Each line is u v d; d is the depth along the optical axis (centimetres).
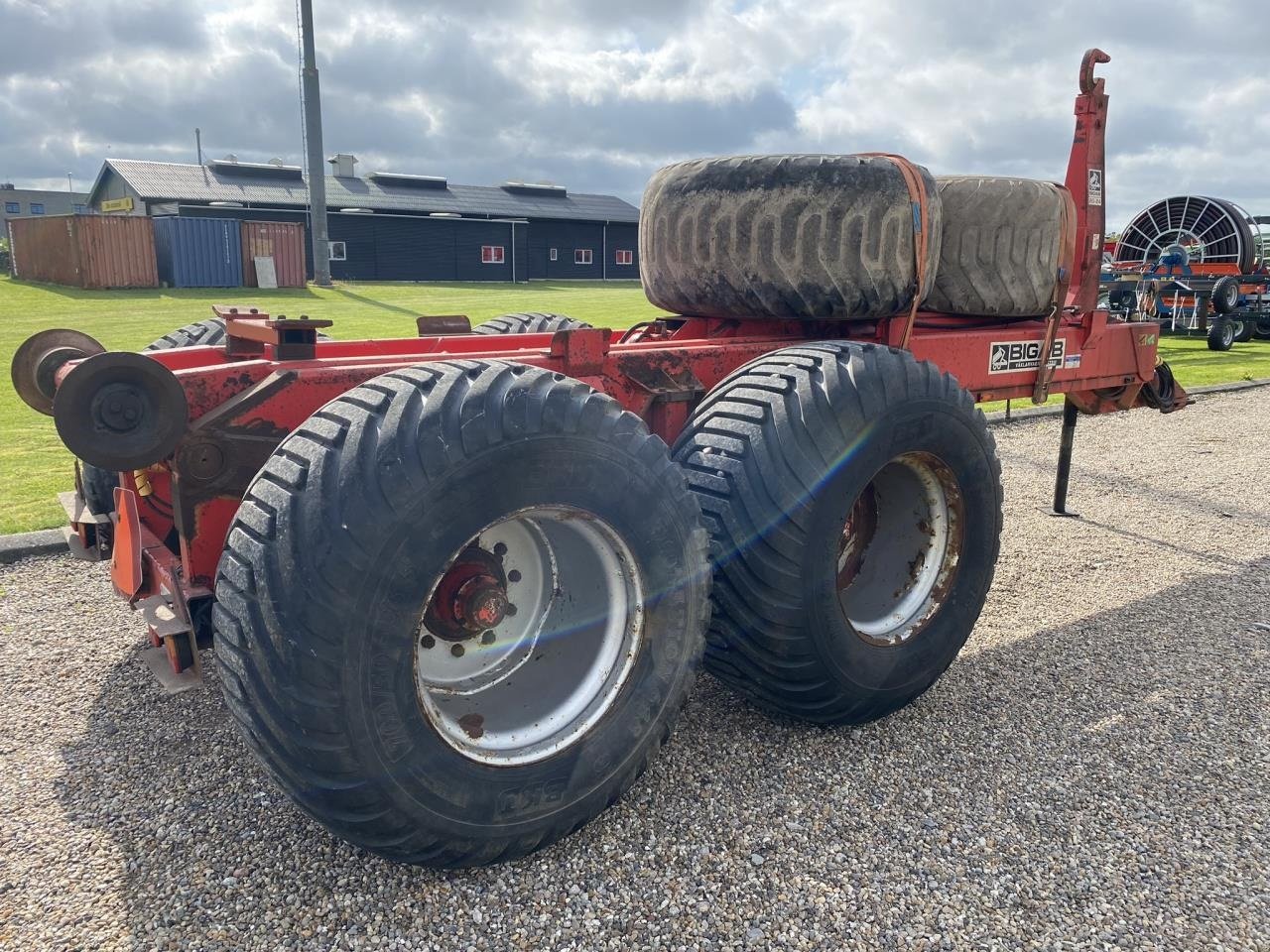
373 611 191
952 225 378
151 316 1919
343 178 4419
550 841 232
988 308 385
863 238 310
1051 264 393
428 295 2972
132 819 248
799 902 220
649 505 231
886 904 219
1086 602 424
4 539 457
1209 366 1387
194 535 232
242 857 233
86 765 275
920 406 285
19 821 248
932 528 312
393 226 3856
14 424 763
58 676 332
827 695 279
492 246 4088
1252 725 309
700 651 252
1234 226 1689
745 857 236
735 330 362
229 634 193
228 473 231
